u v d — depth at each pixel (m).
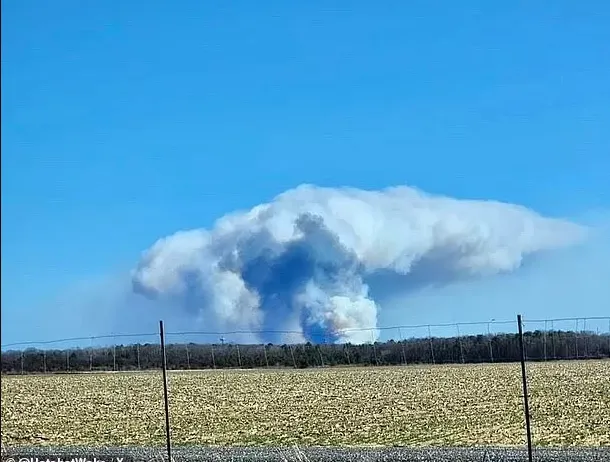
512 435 39.34
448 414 49.53
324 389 70.06
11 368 103.38
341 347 110.44
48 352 104.94
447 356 104.88
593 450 30.91
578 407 50.06
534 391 60.56
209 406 59.06
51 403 62.78
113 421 51.22
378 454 30.72
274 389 71.25
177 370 100.69
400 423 46.09
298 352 109.88
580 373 72.69
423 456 29.62
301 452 30.75
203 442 40.00
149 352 108.38
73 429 47.44
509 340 100.62
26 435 44.66
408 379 76.44
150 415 54.03
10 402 63.69
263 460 29.08
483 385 67.06
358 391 67.19
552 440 37.00
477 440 37.94
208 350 109.75
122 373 95.62
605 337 95.88
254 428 45.91
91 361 105.94
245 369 100.81
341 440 39.72
